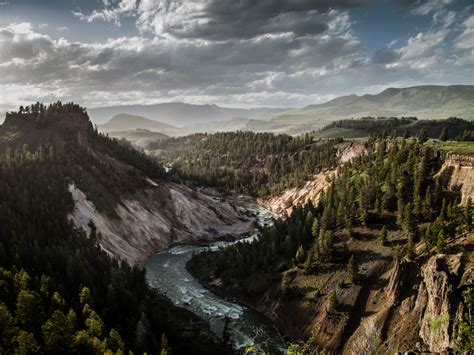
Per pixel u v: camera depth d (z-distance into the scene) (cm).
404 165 12275
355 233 10462
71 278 8706
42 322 6856
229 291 10656
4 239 9781
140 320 7244
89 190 14738
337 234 10831
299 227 11450
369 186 11656
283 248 11288
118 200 15388
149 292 9944
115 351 6444
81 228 12706
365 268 9119
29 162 14562
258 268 10994
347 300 8562
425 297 7131
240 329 8856
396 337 7006
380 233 9719
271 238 11994
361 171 15250
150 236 14950
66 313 7388
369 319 7800
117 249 13362
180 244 15538
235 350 8012
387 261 9025
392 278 7994
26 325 6719
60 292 8044
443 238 7731
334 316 8312
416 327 6881
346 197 12375
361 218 10656
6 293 7500
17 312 6750
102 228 13675
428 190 9762
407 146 13588
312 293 9212
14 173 13600
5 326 6328
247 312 9706
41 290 7600
